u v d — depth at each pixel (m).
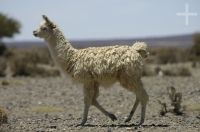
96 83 30.78
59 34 31.09
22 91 60.91
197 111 39.47
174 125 31.09
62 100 50.84
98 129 29.17
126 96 53.00
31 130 29.22
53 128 30.17
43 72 91.25
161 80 74.56
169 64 119.81
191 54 140.00
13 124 32.53
